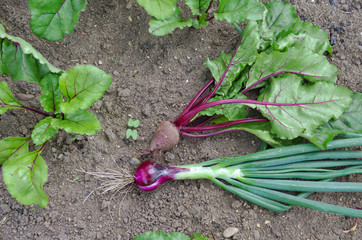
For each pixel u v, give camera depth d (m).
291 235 0.70
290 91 0.67
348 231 0.71
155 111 0.71
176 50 0.73
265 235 0.69
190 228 0.69
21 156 0.62
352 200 0.72
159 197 0.69
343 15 0.76
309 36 0.70
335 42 0.75
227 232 0.69
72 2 0.61
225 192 0.70
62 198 0.68
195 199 0.69
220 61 0.70
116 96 0.71
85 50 0.72
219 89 0.70
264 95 0.69
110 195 0.69
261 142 0.72
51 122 0.62
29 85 0.69
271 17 0.72
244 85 0.72
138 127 0.71
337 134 0.68
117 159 0.70
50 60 0.71
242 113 0.71
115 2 0.73
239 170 0.68
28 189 0.61
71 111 0.59
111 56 0.72
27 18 0.70
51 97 0.63
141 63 0.73
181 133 0.70
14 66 0.62
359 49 0.75
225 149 0.72
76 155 0.69
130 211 0.69
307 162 0.68
